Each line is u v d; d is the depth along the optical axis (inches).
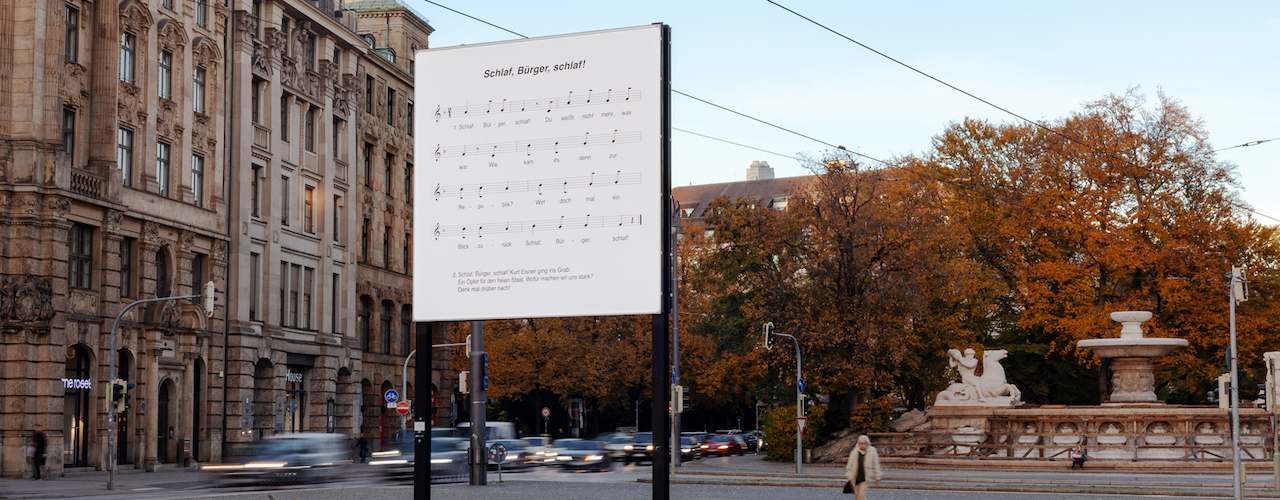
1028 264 2306.8
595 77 798.5
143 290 1897.1
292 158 2367.1
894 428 2064.5
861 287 2133.4
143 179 1909.4
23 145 1669.5
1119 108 2263.8
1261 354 2225.6
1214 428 1729.8
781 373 2176.4
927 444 1865.2
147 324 1899.6
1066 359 2384.4
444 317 821.9
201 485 1417.3
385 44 3004.4
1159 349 1817.2
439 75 832.9
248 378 2156.7
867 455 889.5
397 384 2829.7
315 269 2452.0
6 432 1644.9
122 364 1879.9
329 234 2488.9
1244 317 2146.9
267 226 2257.6
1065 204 2258.9
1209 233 2159.2
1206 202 2204.7
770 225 2196.1
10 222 1662.2
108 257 1813.5
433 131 831.7
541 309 799.7
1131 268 2235.5
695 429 4067.4
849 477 892.6
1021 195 2320.4
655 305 775.1
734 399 3479.3
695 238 3395.7
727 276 2325.3
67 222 1711.4
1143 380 1860.2
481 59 825.5
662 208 779.4
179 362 1985.7
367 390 2709.2
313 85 2456.9
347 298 2564.0
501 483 1407.5
